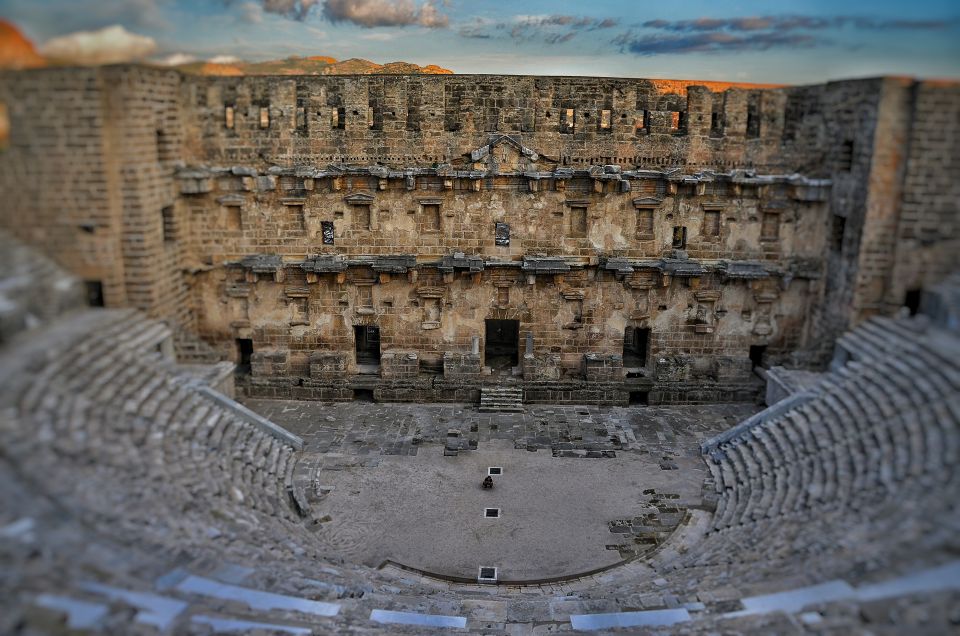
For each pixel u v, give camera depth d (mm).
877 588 19703
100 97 33500
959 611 17828
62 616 16391
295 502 32719
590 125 42062
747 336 44094
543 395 43969
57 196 33375
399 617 22172
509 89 41500
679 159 42500
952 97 31703
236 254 43406
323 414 42375
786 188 41969
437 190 42531
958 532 20938
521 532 31625
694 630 19672
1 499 20719
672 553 29422
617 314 43969
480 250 43344
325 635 19234
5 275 30609
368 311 44000
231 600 20094
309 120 42062
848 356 36344
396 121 41906
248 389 44344
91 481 23656
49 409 25922
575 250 43281
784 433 33844
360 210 43094
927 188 32969
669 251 43219
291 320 44312
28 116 31031
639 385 43938
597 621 21766
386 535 31281
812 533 24719
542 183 42219
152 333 36125
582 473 36312
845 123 39000
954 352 29547
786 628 18703
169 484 26531
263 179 42000
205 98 41938
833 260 40906
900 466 26047
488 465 37062
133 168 35500
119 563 19906
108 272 35375
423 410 43094
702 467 36781
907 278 34594
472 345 44375
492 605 23469
